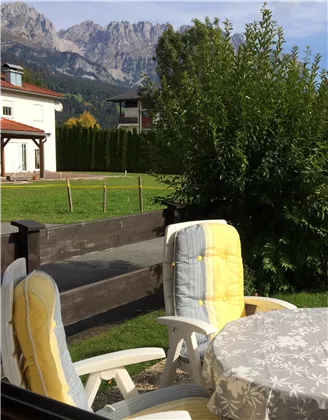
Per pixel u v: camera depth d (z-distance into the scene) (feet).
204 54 18.39
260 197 17.16
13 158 110.32
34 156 116.78
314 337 7.27
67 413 3.40
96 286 12.60
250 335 7.41
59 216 41.81
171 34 129.59
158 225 17.06
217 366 6.47
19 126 98.32
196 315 10.22
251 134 16.58
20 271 5.76
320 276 19.10
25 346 5.12
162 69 128.77
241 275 10.94
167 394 7.36
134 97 216.13
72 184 82.84
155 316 16.38
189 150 17.15
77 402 5.52
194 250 10.43
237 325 7.89
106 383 11.39
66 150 147.54
